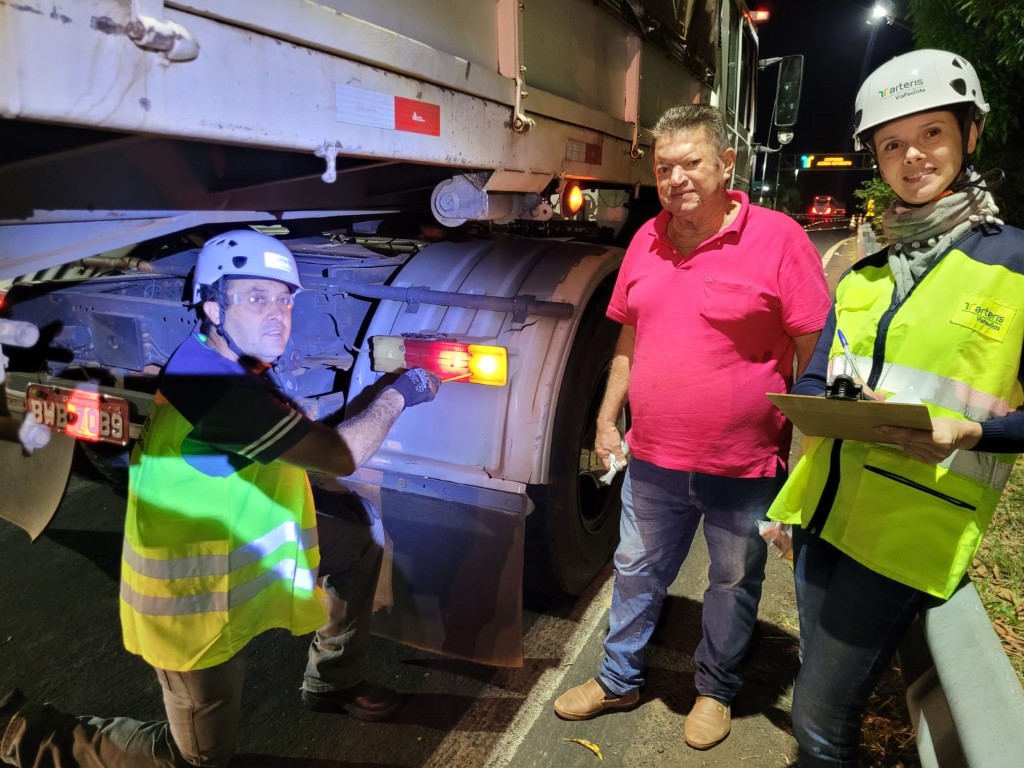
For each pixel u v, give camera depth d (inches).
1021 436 49.8
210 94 51.8
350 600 88.0
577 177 115.1
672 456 81.2
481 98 84.7
